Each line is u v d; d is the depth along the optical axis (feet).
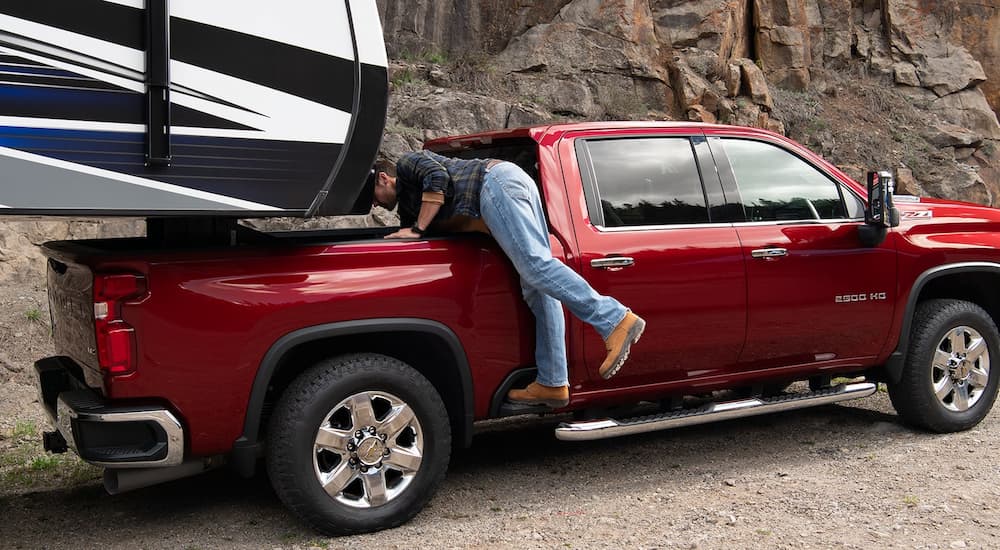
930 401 18.19
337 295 13.23
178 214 11.80
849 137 41.34
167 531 13.92
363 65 12.78
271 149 12.31
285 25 12.36
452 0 39.52
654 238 15.62
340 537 13.34
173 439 12.32
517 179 14.24
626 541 12.96
